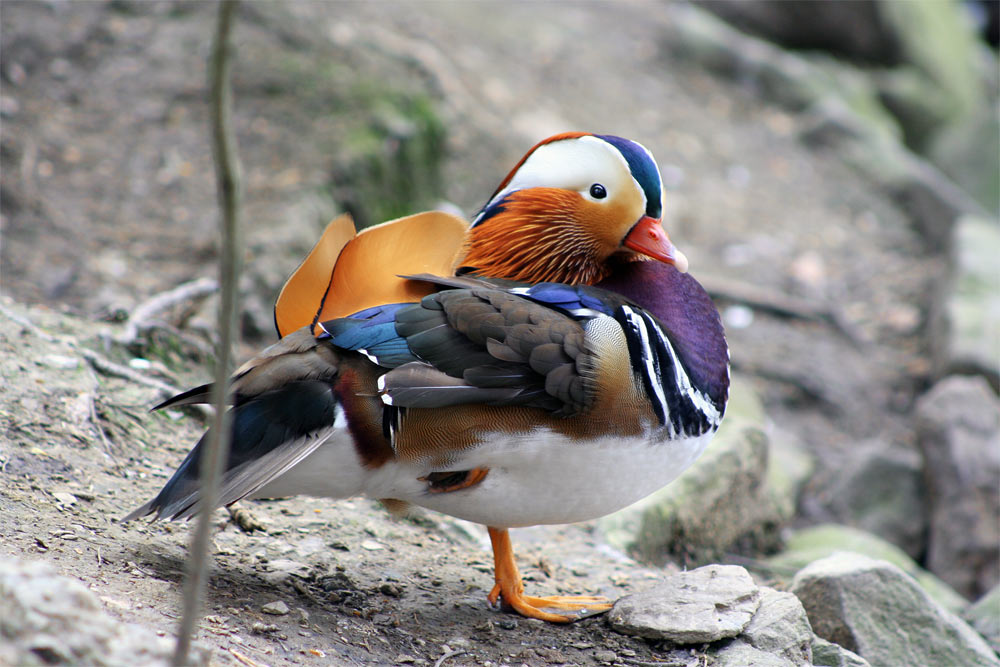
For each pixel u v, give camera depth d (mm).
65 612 3541
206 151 12359
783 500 10297
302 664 4629
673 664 5289
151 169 11961
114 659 3510
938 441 11242
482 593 6086
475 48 17984
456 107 15570
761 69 20297
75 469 6137
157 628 4398
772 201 17422
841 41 21797
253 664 4418
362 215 12367
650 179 5922
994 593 8305
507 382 4941
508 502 5305
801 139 19234
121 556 5195
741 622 5477
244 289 10336
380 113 13227
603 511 5508
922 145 21375
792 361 13727
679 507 8477
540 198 5988
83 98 12641
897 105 21312
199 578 3248
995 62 25047
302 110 13023
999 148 20047
